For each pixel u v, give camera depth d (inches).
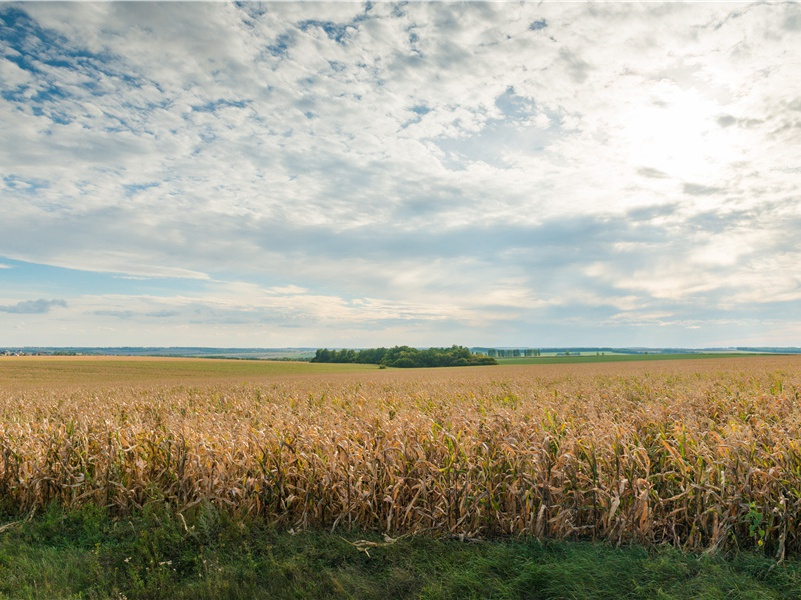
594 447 299.4
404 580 235.1
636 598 212.5
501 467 300.4
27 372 2388.0
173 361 3580.2
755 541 251.1
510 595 218.2
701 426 372.5
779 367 1656.0
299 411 561.3
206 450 337.7
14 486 355.6
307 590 231.6
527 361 4084.6
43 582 240.8
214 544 273.9
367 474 304.0
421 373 2171.5
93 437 396.2
